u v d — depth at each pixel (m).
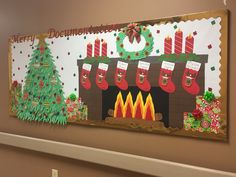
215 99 1.88
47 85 2.72
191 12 1.97
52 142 2.67
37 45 2.78
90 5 2.43
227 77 1.84
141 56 2.16
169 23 2.04
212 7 1.89
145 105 2.16
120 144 2.30
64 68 2.59
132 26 2.19
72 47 2.53
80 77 2.48
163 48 2.07
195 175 1.92
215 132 1.89
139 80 2.18
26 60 2.87
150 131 2.14
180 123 2.02
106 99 2.34
